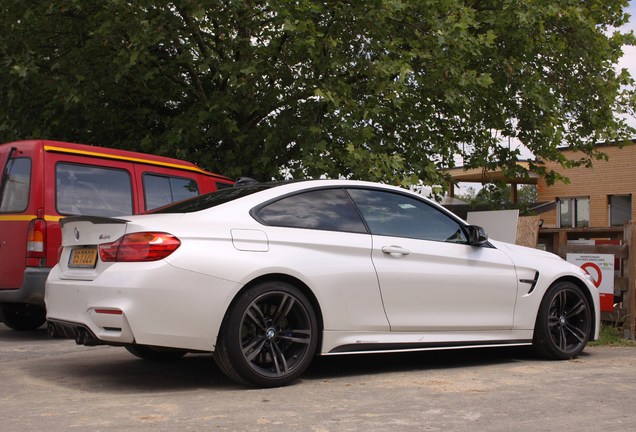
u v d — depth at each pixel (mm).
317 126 11188
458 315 5898
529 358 6574
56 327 5199
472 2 13219
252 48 11688
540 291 6414
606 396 4684
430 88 12180
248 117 12711
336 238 5352
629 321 8125
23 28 12117
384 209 5785
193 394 4715
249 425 3826
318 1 11141
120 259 4719
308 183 5543
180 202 5703
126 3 11031
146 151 12742
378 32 11391
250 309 4836
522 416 4070
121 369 5754
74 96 11469
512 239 9867
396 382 5172
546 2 12938
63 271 5254
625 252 8219
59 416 4039
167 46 12320
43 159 7742
